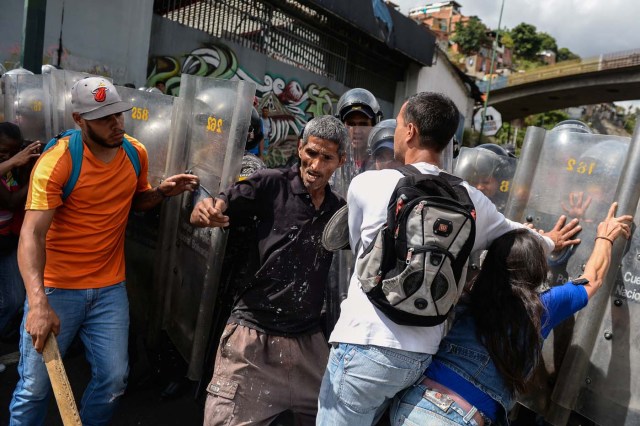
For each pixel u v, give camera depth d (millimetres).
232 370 2072
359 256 1634
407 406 1666
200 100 2512
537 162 2256
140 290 3201
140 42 8727
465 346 1688
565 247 2119
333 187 2689
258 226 2143
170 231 2830
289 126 12312
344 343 1669
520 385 1641
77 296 2150
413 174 1611
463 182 1688
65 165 2031
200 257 2490
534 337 1595
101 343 2199
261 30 11328
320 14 12609
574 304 1727
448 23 75750
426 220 1465
